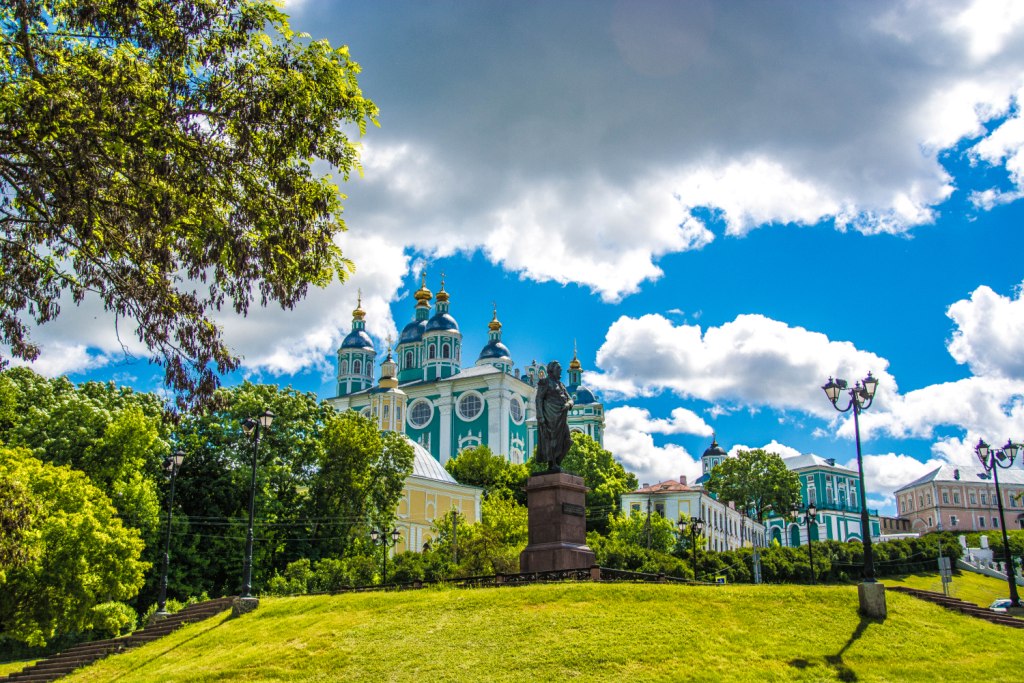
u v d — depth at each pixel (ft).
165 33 66.85
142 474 196.34
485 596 95.66
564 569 105.40
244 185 71.41
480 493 356.18
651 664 78.02
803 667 78.18
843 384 100.07
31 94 61.82
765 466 395.55
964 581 300.61
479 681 76.54
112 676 93.35
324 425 244.42
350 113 71.36
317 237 73.51
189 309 74.28
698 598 93.45
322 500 234.79
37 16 65.46
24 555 85.05
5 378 184.44
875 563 288.10
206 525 207.72
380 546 240.32
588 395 541.75
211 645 96.58
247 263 71.61
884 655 81.66
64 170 65.82
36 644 145.79
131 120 63.82
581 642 82.38
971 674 78.33
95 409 187.73
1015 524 581.12
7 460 144.66
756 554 243.40
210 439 219.41
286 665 84.69
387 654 84.17
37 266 72.23
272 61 69.72
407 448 257.14
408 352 490.90
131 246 71.92
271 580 203.21
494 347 492.95
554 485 112.88
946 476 592.19
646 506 339.77
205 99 67.67
